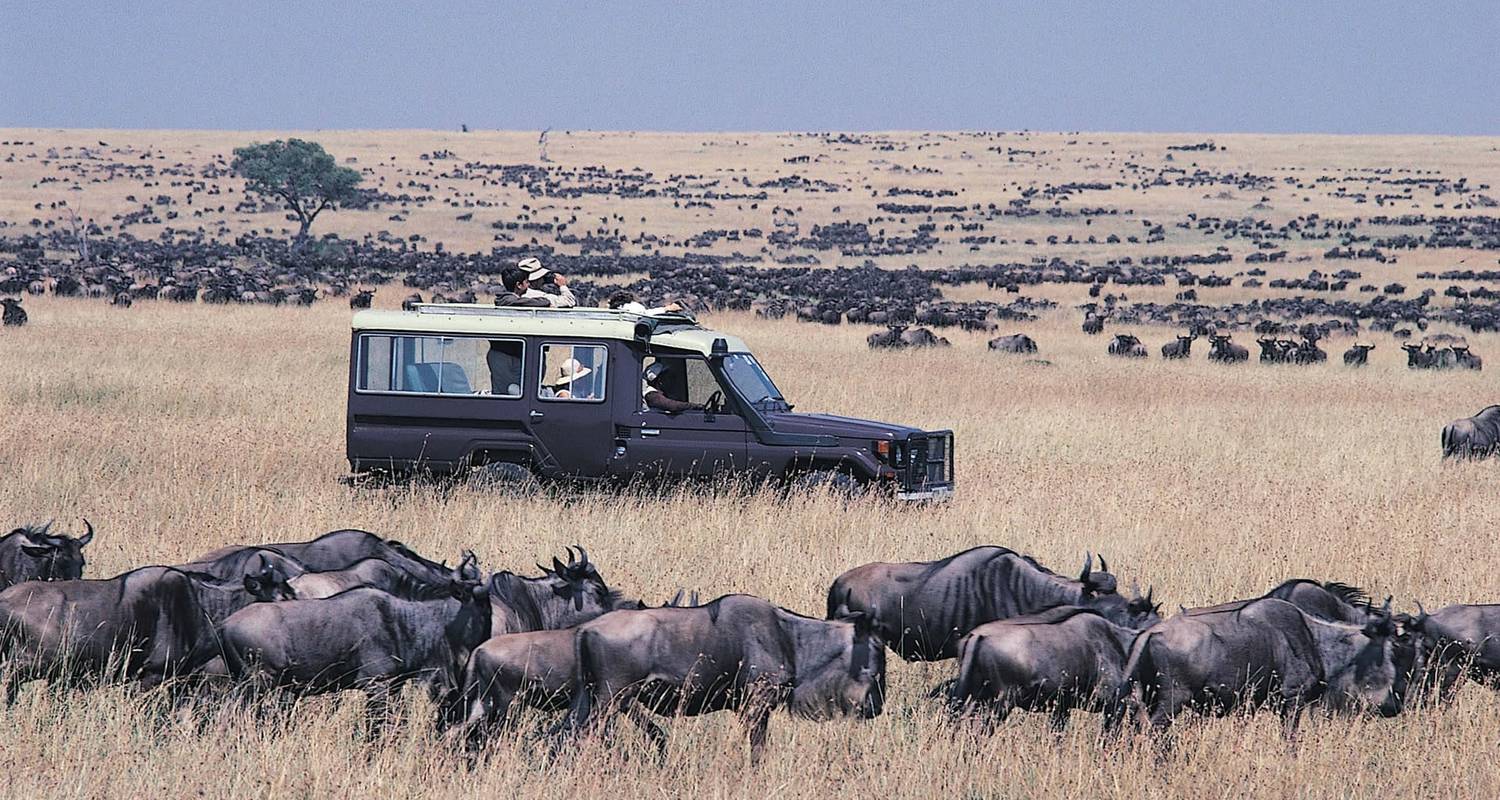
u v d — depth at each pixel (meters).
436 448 53.62
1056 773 26.81
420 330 53.62
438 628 29.48
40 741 26.94
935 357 127.19
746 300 194.50
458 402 53.59
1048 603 33.16
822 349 134.38
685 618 28.38
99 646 29.25
